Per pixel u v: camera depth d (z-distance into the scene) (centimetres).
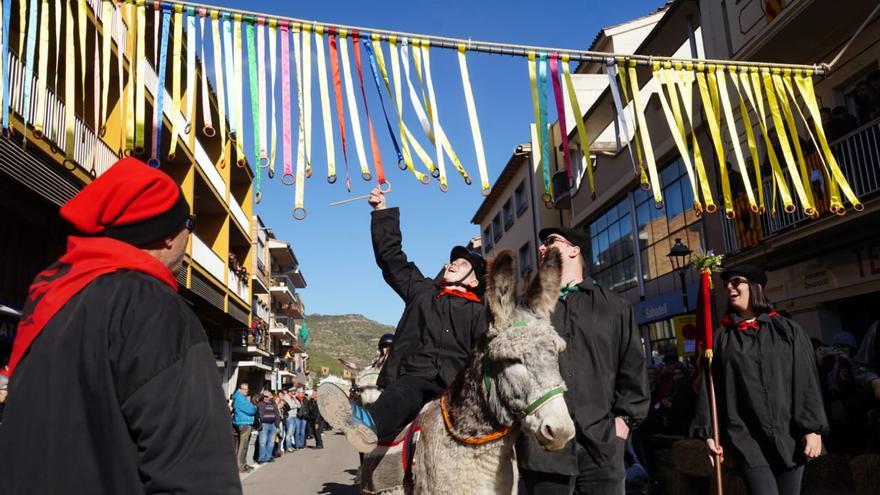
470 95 526
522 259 3047
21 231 1178
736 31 1252
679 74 603
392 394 348
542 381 261
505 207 3394
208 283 2034
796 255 1166
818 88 1140
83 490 146
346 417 302
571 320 382
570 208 2612
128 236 176
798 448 431
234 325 2775
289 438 2095
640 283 1959
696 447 694
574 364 372
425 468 297
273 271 5703
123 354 153
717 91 614
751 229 1227
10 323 1125
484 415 279
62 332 156
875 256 1000
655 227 1852
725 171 586
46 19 448
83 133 1172
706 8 1372
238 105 474
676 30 1520
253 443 1609
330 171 485
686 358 1291
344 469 1475
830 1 987
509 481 292
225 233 2366
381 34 517
